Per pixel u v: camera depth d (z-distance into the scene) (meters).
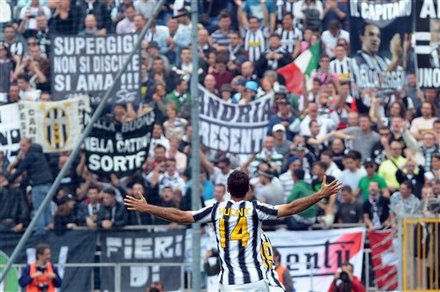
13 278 55.28
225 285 32.56
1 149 56.97
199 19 59.38
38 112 56.97
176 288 55.53
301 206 32.28
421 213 52.50
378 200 56.50
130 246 55.81
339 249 55.91
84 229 55.84
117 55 56.88
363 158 57.69
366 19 59.19
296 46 59.16
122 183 56.59
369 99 58.81
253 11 59.38
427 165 57.50
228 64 58.34
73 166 56.56
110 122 56.78
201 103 57.50
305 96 58.59
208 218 32.75
